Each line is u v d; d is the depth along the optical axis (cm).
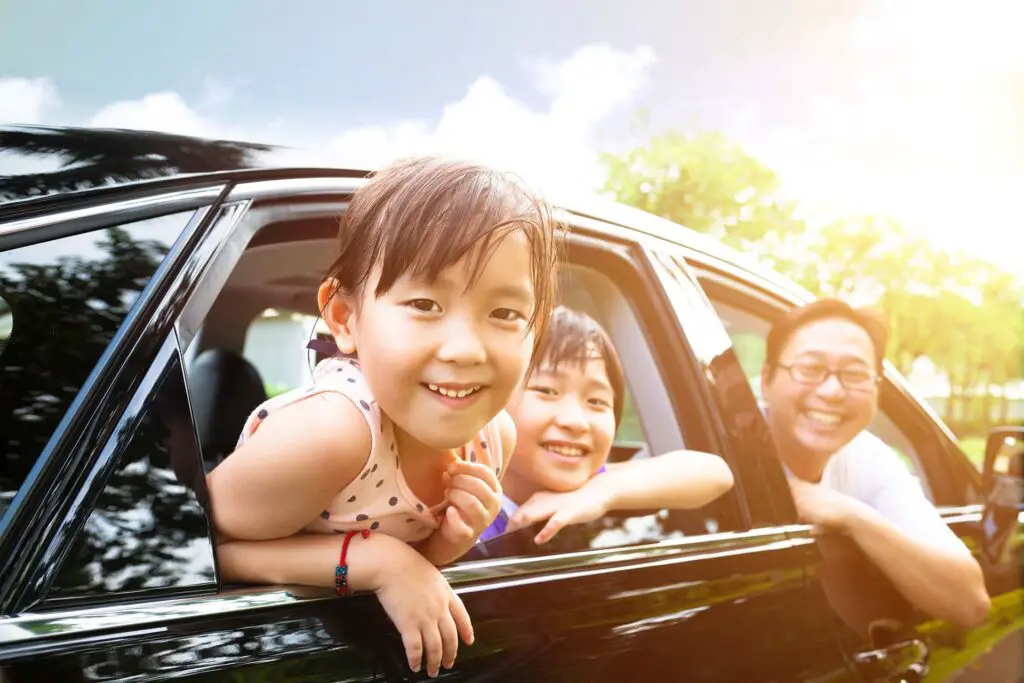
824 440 194
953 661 187
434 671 102
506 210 101
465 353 97
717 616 137
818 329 196
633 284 159
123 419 88
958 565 188
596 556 129
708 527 148
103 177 96
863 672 161
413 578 101
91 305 89
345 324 107
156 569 87
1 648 76
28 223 88
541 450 135
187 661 85
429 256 96
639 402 160
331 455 98
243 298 166
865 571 172
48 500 82
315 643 94
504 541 123
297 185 113
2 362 83
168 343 93
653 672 124
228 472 97
